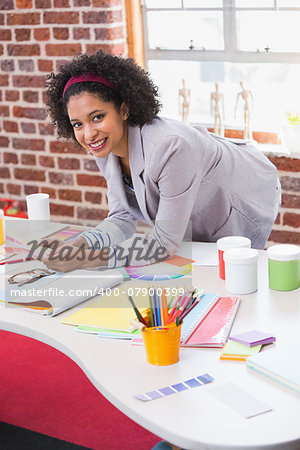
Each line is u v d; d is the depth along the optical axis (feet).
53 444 7.11
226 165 6.75
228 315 5.15
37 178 12.11
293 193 10.16
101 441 7.11
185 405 4.01
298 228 10.27
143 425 3.94
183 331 4.91
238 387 4.17
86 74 5.92
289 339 4.75
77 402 7.84
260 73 10.50
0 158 12.39
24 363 8.75
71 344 4.87
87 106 5.91
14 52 11.52
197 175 6.14
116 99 6.00
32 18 11.14
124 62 6.07
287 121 10.05
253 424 3.78
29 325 5.22
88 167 11.49
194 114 11.21
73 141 6.81
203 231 7.01
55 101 6.34
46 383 8.27
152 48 11.19
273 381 4.18
